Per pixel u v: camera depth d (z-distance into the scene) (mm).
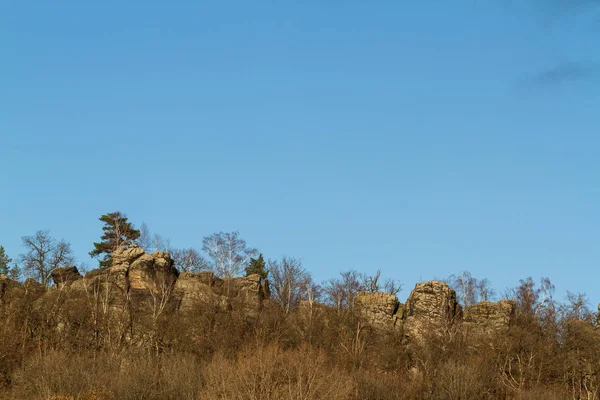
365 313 120438
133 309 112250
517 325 115562
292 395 75438
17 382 84938
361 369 100125
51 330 106875
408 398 92812
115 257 123375
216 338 108062
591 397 99375
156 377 84500
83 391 79125
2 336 100312
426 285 120938
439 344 109750
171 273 124375
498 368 105438
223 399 75562
